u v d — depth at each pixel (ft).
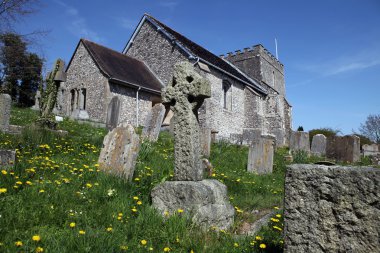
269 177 27.55
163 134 45.93
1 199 11.20
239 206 16.87
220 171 27.09
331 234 8.16
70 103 71.97
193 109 14.96
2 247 8.39
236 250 10.39
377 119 138.62
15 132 30.01
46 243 9.04
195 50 81.76
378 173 7.84
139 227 11.04
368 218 7.78
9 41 84.58
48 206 11.42
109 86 63.62
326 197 8.38
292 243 8.64
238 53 121.80
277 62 134.51
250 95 89.15
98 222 11.04
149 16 84.02
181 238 10.82
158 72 80.02
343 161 46.01
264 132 90.58
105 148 19.29
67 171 16.69
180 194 12.97
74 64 72.69
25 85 108.88
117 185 14.92
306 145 53.42
